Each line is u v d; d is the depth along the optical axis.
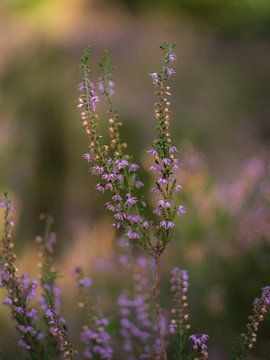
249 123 7.70
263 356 4.36
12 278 2.66
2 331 5.18
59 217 7.93
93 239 7.25
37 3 10.10
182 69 8.38
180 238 5.71
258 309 2.48
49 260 3.10
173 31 9.23
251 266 5.32
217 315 5.18
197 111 7.84
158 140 2.32
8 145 8.44
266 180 6.07
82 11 9.87
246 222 5.55
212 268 5.44
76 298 4.71
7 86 8.91
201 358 2.47
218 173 7.30
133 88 8.01
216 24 9.47
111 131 2.43
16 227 7.80
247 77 8.22
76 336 4.51
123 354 3.67
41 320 3.61
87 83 2.31
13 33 9.57
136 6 9.94
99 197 7.87
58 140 8.21
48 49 9.03
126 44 8.90
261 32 9.15
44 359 2.71
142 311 3.60
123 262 4.25
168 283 5.28
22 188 8.14
